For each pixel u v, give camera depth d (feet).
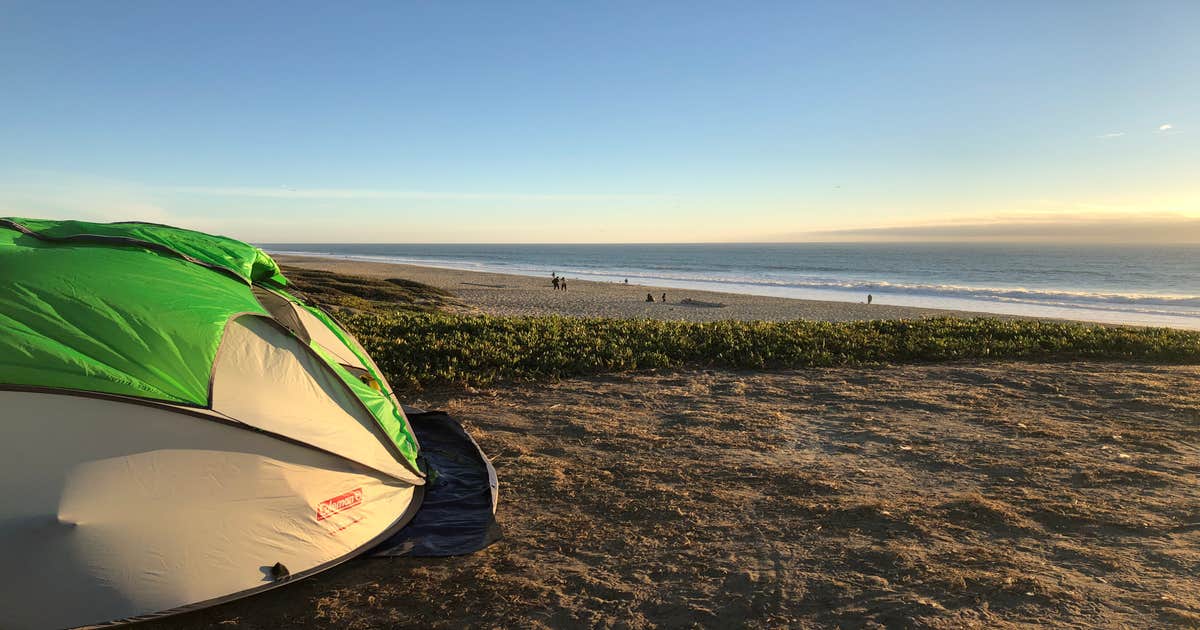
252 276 17.21
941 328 40.04
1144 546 13.08
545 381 28.17
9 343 10.56
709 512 15.16
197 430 11.36
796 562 12.80
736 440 20.39
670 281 237.25
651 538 13.93
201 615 11.07
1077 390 26.45
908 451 19.25
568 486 16.75
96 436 10.59
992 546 13.24
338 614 11.19
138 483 10.71
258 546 11.60
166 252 14.05
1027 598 11.27
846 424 22.12
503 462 18.44
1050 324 41.88
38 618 9.93
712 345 34.37
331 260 434.30
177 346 11.62
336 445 13.16
